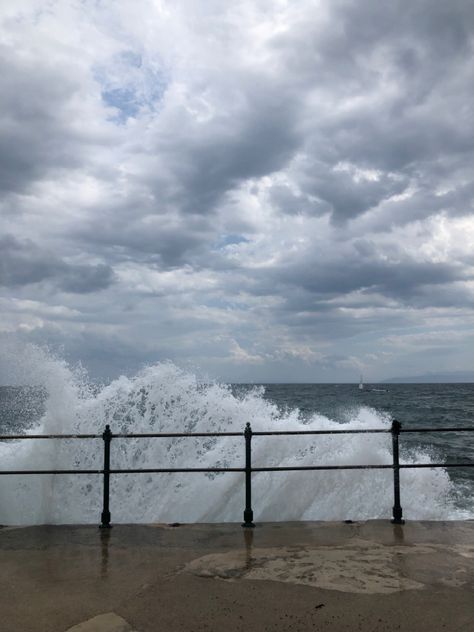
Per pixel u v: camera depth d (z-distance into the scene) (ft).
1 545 15.72
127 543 15.89
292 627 10.50
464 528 17.47
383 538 16.35
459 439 68.54
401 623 10.67
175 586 12.51
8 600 11.77
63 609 11.30
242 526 17.74
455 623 10.67
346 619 10.83
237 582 12.74
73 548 15.39
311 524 17.99
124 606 11.44
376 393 248.32
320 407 108.06
